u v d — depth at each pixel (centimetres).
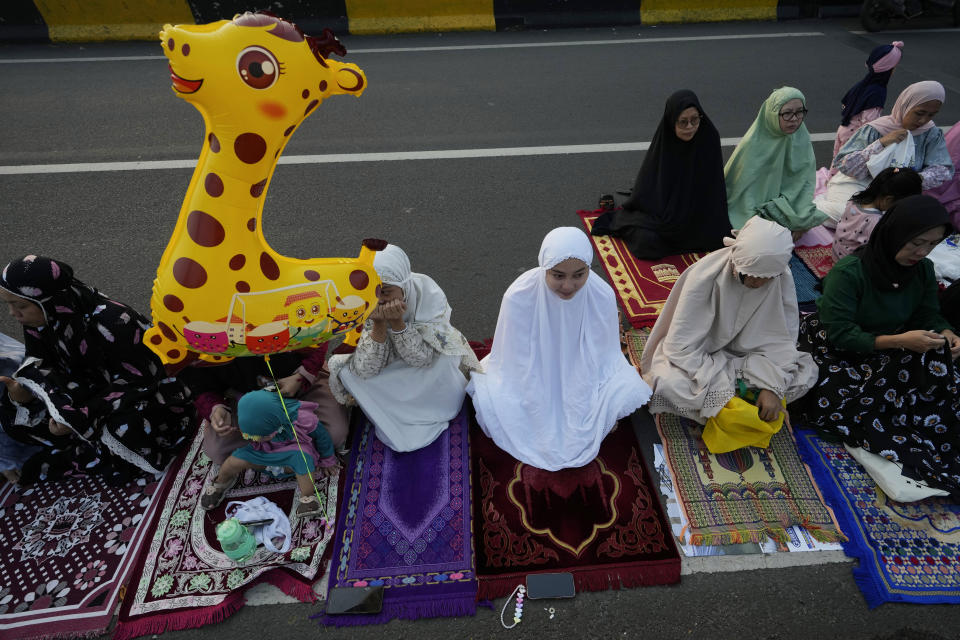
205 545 243
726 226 409
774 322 268
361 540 244
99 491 268
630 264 411
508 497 259
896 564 231
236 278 193
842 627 215
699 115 365
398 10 812
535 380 266
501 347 271
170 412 275
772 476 267
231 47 166
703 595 225
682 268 405
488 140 558
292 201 473
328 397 284
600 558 235
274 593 229
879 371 258
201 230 187
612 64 713
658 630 216
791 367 266
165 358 223
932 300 273
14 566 239
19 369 256
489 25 823
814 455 275
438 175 506
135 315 261
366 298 219
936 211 235
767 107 392
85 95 630
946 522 244
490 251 416
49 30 763
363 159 531
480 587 227
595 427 269
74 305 248
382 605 222
